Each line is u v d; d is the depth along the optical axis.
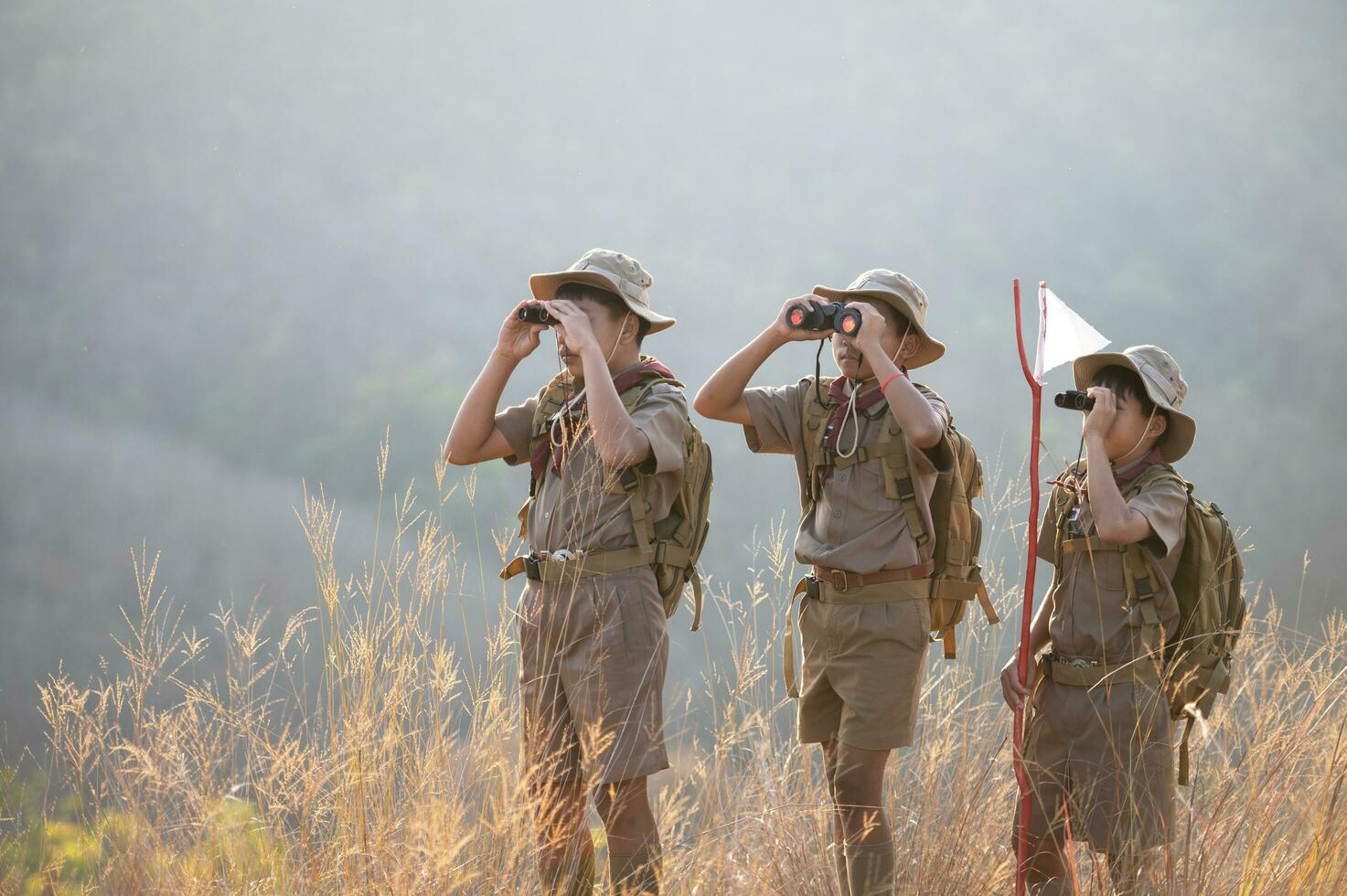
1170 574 11.83
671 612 11.73
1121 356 11.93
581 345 11.23
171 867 9.66
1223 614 12.03
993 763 12.64
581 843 10.98
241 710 10.18
